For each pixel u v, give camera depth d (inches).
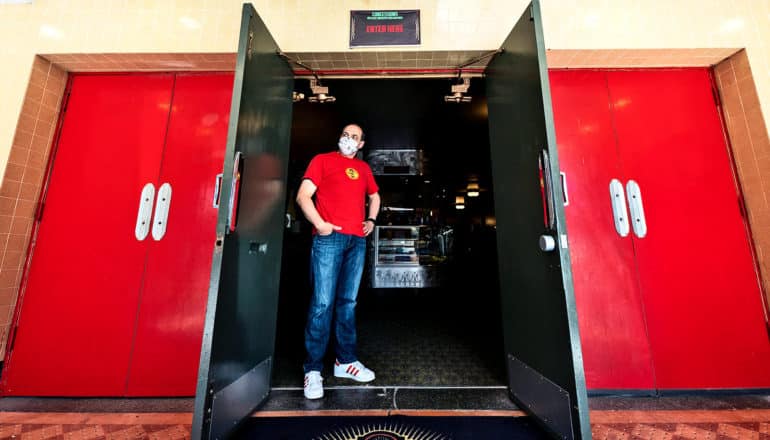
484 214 216.8
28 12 77.2
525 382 58.6
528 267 58.2
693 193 75.1
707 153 76.8
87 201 76.0
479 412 59.1
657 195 75.2
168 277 73.4
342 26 75.9
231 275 49.4
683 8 75.9
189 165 78.1
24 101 73.5
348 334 74.0
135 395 69.0
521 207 60.7
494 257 199.3
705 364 68.7
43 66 77.2
